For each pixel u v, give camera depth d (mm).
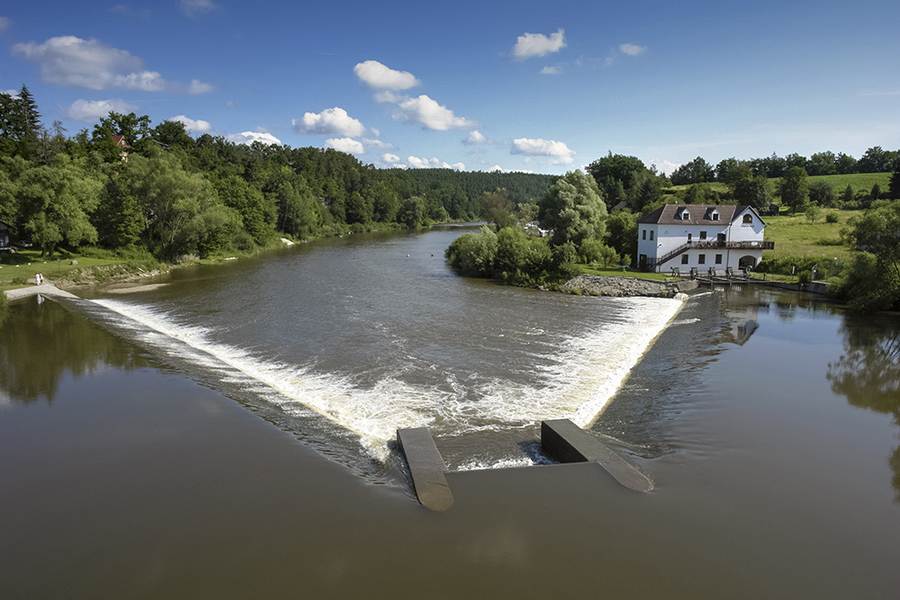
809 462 15539
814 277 48719
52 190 56625
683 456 15875
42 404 20078
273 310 39406
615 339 30891
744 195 111312
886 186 122188
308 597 9945
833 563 10984
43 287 46438
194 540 11734
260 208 100688
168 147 120062
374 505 13133
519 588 10164
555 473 14594
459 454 16688
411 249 96188
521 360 26641
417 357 27141
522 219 108562
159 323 35188
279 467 15102
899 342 29578
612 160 142250
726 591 10117
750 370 24516
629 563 10906
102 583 10422
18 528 12281
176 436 17203
